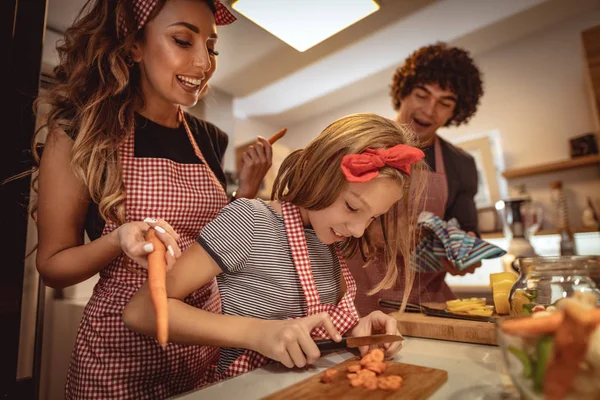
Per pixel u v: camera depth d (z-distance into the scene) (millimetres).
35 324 1222
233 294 805
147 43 878
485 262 2479
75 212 839
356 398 519
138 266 873
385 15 1946
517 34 2434
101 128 846
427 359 709
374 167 695
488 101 2600
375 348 722
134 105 974
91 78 915
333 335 667
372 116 820
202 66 894
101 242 751
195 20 873
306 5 1243
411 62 1602
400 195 766
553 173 2330
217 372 833
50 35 1397
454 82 1501
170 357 864
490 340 787
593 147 2143
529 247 1940
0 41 820
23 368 1181
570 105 2307
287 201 829
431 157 1605
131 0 875
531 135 2434
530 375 403
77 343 861
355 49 2338
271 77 2383
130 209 884
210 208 993
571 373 367
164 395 875
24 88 846
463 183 1658
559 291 701
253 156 1188
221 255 754
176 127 1052
